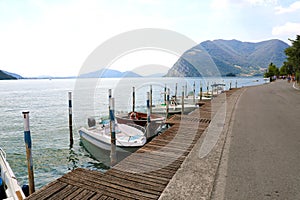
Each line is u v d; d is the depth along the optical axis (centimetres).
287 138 596
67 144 1148
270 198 295
